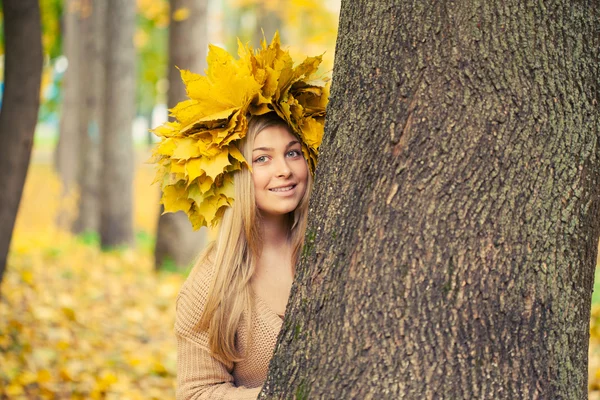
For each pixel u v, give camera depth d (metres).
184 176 2.21
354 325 1.63
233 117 2.16
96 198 14.32
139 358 5.47
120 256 10.70
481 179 1.56
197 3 9.03
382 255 1.62
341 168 1.72
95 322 6.49
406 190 1.60
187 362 2.33
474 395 1.54
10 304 6.25
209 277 2.32
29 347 5.24
